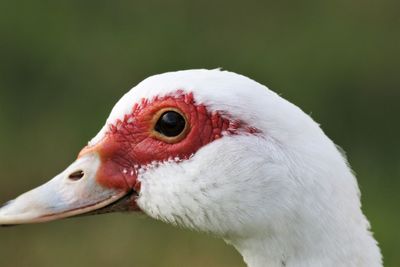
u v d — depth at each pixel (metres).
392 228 13.41
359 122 15.66
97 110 15.62
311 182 6.40
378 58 16.67
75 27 17.41
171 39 17.06
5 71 16.56
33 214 6.89
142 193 6.80
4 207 6.96
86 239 13.57
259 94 6.55
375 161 14.98
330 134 15.56
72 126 15.33
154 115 6.72
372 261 6.54
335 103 15.92
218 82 6.62
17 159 14.94
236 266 12.77
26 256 13.46
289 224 6.46
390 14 17.70
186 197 6.62
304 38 17.16
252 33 17.23
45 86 16.33
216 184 6.54
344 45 16.95
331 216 6.41
